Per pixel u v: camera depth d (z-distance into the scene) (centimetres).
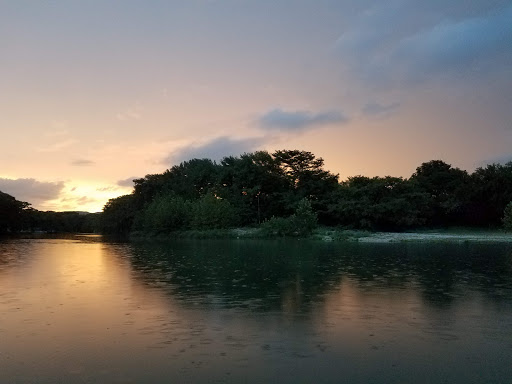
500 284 1989
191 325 1247
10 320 1310
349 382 838
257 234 7462
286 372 887
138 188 11619
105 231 13188
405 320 1305
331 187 9794
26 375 877
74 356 985
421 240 6103
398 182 9100
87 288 1889
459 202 8919
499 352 1012
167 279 2172
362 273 2406
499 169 9056
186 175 11669
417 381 845
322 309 1455
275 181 9669
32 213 15838
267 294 1734
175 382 838
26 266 2833
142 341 1093
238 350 1020
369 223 8450
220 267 2741
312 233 7256
